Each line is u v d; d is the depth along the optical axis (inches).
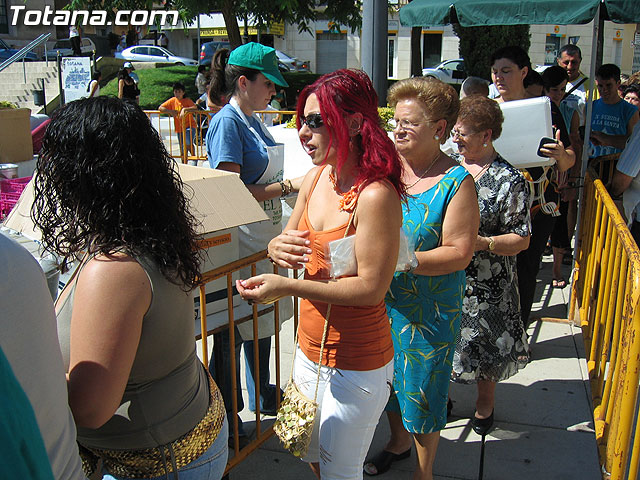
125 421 63.4
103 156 58.2
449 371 99.1
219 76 123.0
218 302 105.3
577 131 211.9
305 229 80.1
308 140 75.2
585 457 119.3
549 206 145.8
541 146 135.1
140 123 60.8
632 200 169.2
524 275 152.3
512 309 120.3
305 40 1227.9
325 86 72.2
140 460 65.2
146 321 59.9
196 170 110.7
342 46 1229.7
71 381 56.6
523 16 176.2
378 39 242.8
